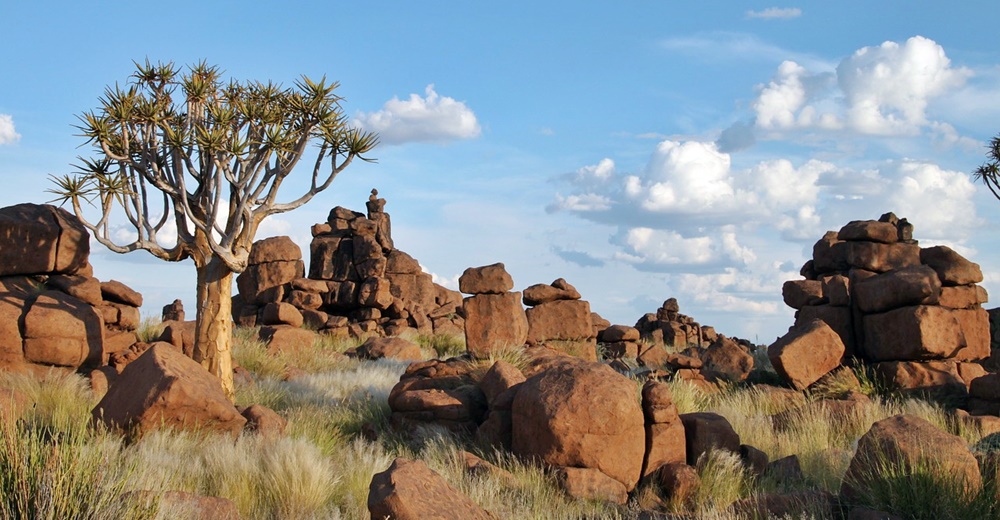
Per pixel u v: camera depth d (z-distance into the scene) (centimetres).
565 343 2166
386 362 2347
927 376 1745
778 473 1096
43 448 694
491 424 1202
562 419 1070
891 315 1812
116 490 677
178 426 1091
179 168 1565
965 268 1964
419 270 3991
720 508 919
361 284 3575
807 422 1377
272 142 1543
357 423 1422
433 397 1339
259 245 3528
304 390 1750
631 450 1071
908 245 2269
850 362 1900
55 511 625
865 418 1430
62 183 1541
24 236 1720
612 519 916
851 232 2275
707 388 1844
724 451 1086
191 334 1917
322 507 871
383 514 682
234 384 1730
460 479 991
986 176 2697
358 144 1653
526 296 2191
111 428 1067
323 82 1611
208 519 686
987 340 1983
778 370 1797
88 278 1823
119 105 1540
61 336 1533
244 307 3528
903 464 822
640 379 1875
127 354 1802
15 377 1415
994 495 806
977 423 1424
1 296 1560
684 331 3978
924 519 786
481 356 1652
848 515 804
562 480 1030
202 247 1609
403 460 752
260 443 1037
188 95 1638
